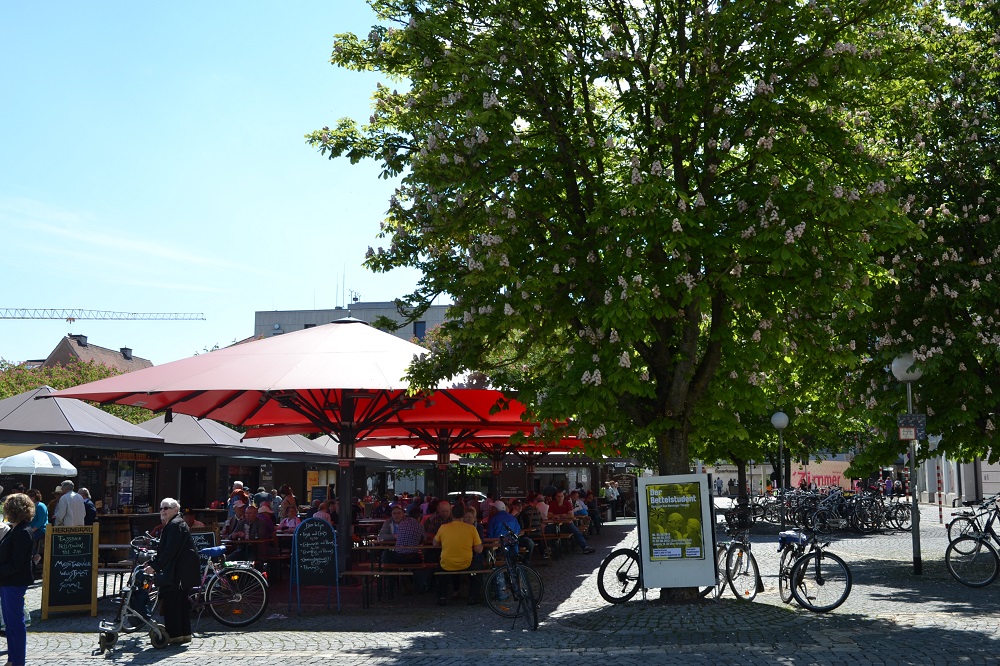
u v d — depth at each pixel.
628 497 45.50
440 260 13.54
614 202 11.80
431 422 19.17
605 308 11.55
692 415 12.95
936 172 16.58
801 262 11.28
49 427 19.98
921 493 54.78
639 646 10.38
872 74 12.46
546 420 13.20
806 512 29.48
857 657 9.37
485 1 12.95
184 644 11.07
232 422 20.56
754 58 12.41
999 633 10.45
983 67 16.78
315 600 14.95
